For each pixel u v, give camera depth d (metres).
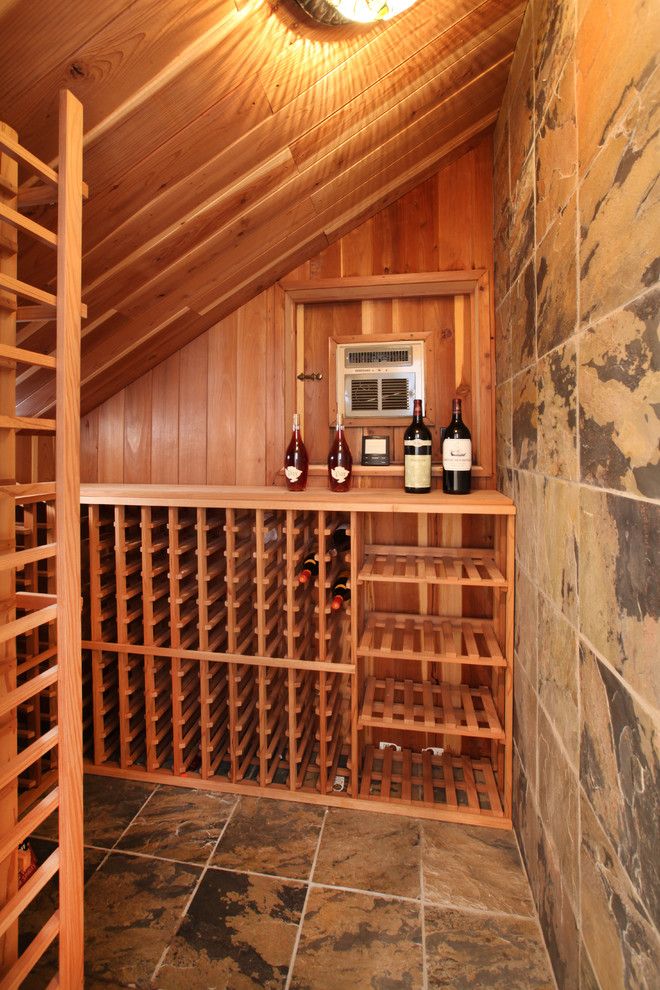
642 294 0.57
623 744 0.63
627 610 0.62
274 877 1.18
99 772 1.58
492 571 1.42
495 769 1.55
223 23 0.74
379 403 1.70
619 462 0.64
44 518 1.68
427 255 1.64
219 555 1.78
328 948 1.01
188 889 1.15
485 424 1.59
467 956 0.99
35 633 1.55
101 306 1.28
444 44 1.08
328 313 1.75
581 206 0.78
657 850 0.54
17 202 0.74
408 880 1.18
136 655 1.77
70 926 0.76
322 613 1.44
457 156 1.60
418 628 1.61
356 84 1.04
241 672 1.54
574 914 0.83
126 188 0.95
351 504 1.37
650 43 0.55
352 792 1.43
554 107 0.92
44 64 0.69
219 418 1.80
